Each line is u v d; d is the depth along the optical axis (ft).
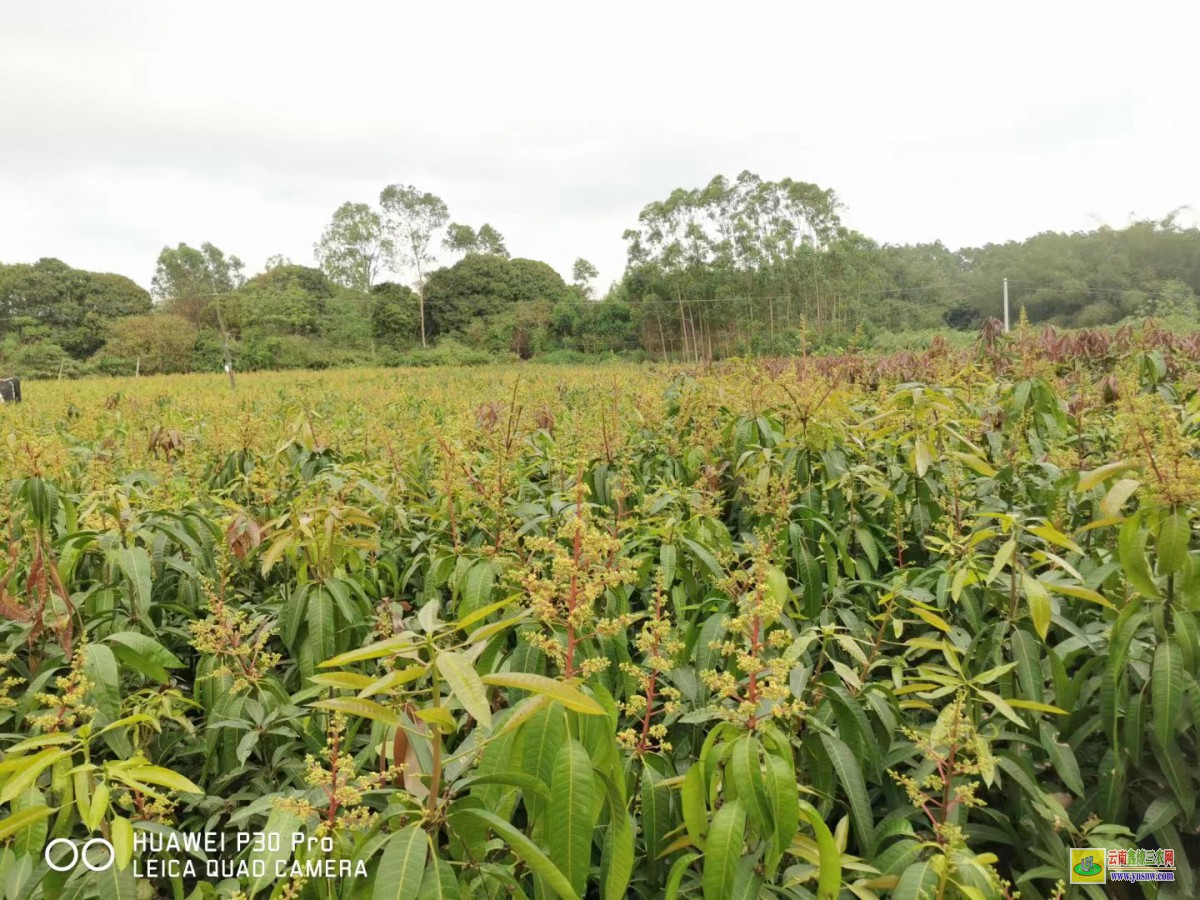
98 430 26.76
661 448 15.94
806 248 168.96
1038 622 7.09
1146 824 6.99
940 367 17.92
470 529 11.30
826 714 7.48
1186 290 172.04
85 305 211.00
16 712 7.98
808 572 9.84
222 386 72.54
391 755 6.03
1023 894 6.95
